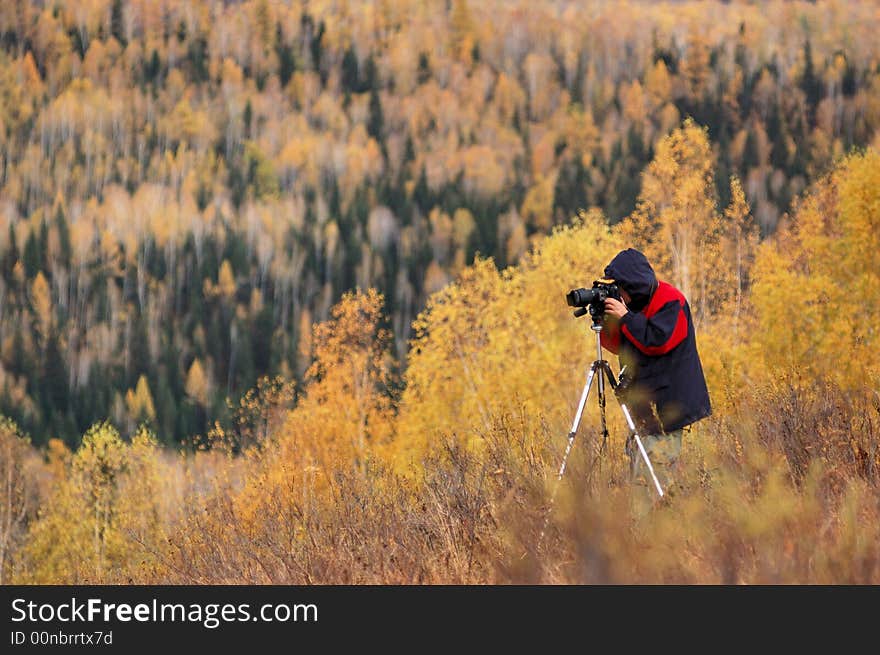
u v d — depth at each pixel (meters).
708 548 10.07
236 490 22.31
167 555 20.06
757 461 12.45
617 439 16.42
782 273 94.38
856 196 98.38
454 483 16.58
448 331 116.00
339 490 19.42
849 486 12.60
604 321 16.31
